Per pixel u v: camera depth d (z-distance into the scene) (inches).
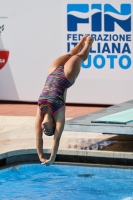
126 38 1334.9
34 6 1384.1
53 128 660.7
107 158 856.9
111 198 734.5
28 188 786.2
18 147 897.5
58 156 887.1
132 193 754.2
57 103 665.0
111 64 1357.0
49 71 719.7
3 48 1422.2
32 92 1425.9
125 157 843.4
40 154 664.4
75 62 717.9
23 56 1412.4
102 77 1370.6
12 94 1443.2
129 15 1325.0
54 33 1381.6
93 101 1391.5
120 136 1005.2
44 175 847.1
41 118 671.1
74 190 773.9
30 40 1400.1
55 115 663.8
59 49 1385.3
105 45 1353.3
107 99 1379.2
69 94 1405.0
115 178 824.3
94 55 1366.9
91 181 812.0
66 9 1364.4
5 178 833.5
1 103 1455.5
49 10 1375.5
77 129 867.4
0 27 1414.9
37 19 1387.8
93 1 1343.5
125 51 1341.0
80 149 880.3
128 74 1349.7
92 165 860.6
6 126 1133.1
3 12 1406.3
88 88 1387.8
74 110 1331.2
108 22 1342.3
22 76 1423.5
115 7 1332.4
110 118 903.1
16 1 1392.7
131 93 1357.0
